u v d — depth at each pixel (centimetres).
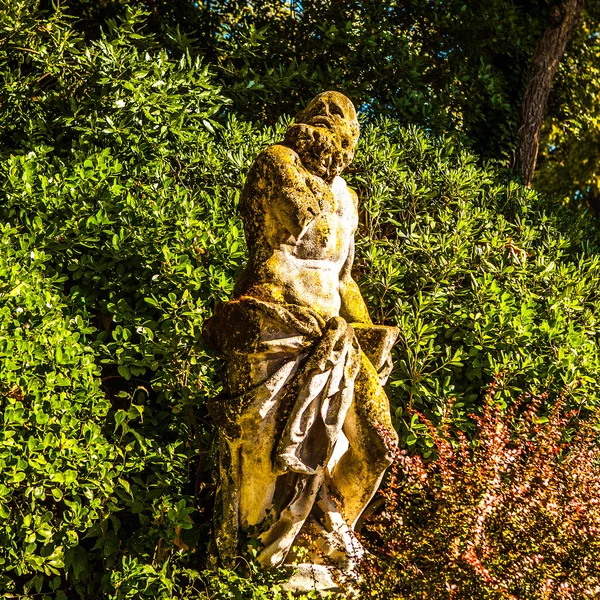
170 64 756
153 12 966
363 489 488
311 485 477
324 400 467
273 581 472
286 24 986
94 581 515
